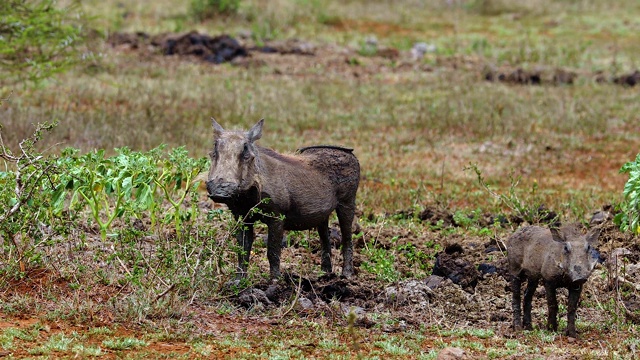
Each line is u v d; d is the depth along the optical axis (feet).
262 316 52.29
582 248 48.98
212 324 50.03
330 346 47.60
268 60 157.79
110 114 113.09
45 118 104.58
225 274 54.39
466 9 210.79
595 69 157.07
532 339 50.83
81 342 45.50
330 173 59.52
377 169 99.45
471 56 167.32
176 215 54.24
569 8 212.64
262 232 71.10
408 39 176.45
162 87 132.36
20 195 52.19
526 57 165.48
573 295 50.83
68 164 52.54
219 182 51.11
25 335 45.39
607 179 101.09
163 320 49.34
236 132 53.21
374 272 62.28
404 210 80.94
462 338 50.88
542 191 93.56
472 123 120.47
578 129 120.37
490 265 64.44
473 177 98.78
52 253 55.77
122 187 51.62
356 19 194.39
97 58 114.11
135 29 172.35
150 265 52.70
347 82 144.87
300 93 135.13
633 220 60.75
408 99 134.92
